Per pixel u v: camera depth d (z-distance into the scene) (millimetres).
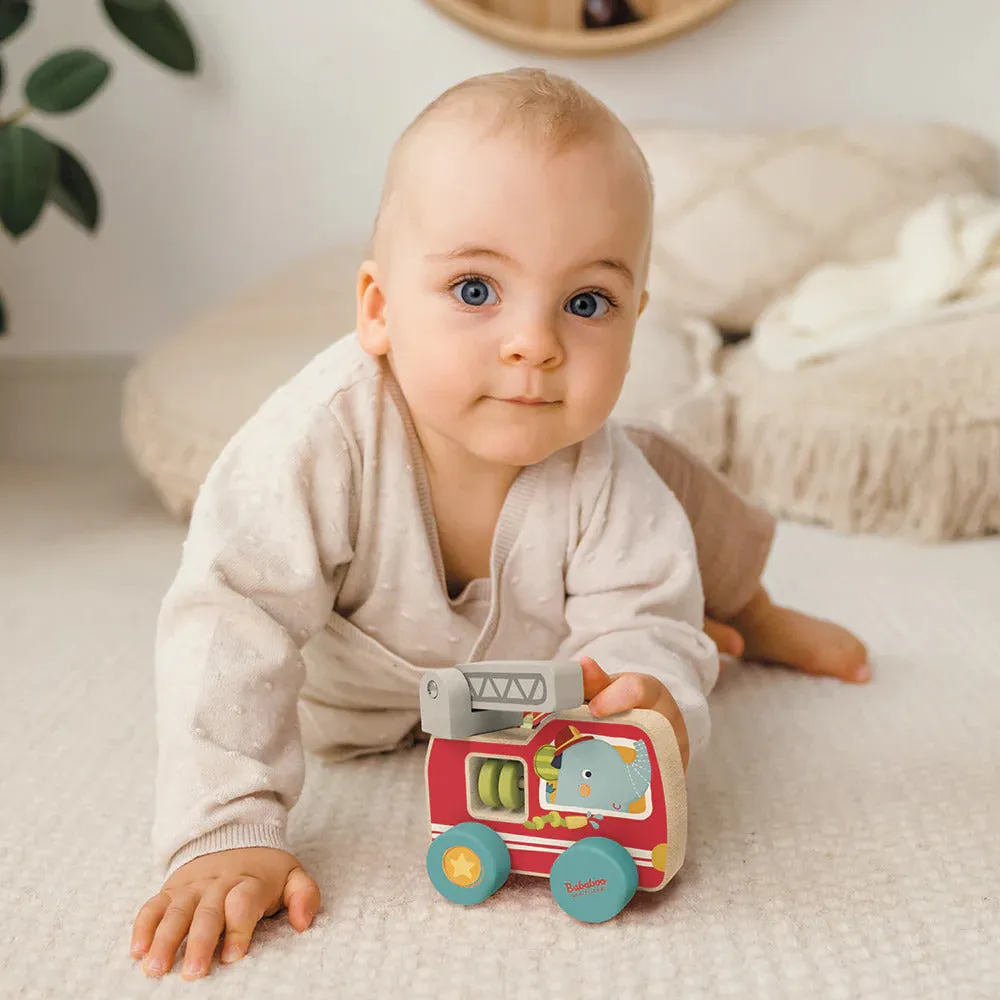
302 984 675
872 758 974
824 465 1724
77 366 2416
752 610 1197
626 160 782
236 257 2414
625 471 920
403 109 2371
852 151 2189
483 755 756
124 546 1724
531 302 755
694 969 682
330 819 887
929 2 2326
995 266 1851
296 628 854
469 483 886
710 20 2324
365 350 875
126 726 1068
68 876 808
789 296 2066
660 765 718
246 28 2328
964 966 681
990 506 1669
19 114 2033
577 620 900
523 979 676
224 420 1692
